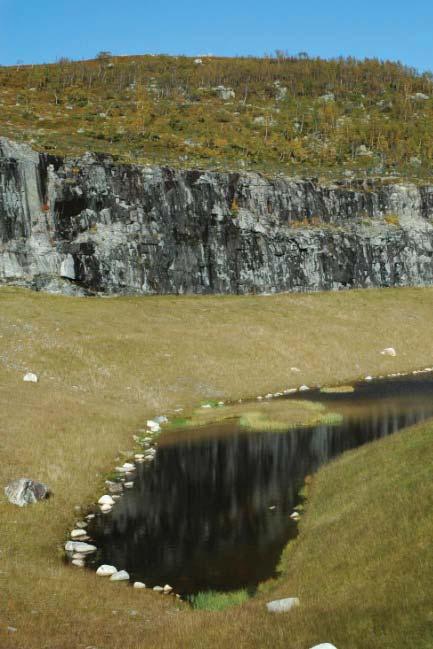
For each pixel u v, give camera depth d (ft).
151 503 65.62
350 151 416.46
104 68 571.28
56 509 61.31
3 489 62.08
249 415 111.04
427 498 45.93
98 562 50.44
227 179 255.70
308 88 572.92
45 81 490.49
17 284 209.56
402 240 289.33
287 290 260.01
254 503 65.10
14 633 32.71
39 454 73.97
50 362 129.80
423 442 62.80
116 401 116.37
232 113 478.18
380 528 44.98
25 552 49.29
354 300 244.22
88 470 74.49
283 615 35.37
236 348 167.63
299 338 185.37
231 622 35.40
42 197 218.18
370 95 568.82
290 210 271.69
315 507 60.18
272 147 390.21
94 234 225.35
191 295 238.89
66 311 182.39
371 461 66.33
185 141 360.69
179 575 47.73
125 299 216.95
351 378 162.20
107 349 148.15
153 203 236.43
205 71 582.35
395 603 32.68
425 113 522.88
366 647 28.63
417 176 342.44
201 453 86.89
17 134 264.11
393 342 196.65
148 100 469.57
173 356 152.97
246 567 49.01
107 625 36.11
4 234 210.79
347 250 275.59
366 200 296.51
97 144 290.35
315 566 43.98
